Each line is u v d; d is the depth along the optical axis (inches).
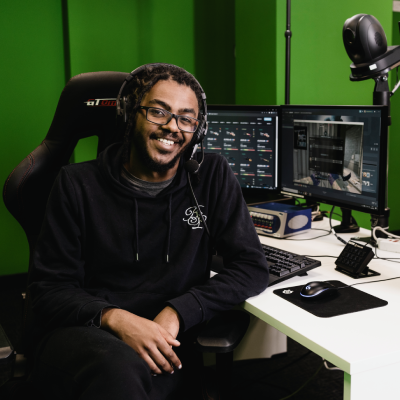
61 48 116.1
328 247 62.4
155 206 48.3
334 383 77.3
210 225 50.9
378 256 58.1
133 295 46.8
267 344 83.4
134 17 118.0
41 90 116.1
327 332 37.8
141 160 47.0
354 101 114.2
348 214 70.7
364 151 59.0
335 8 108.0
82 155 118.5
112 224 47.3
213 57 128.0
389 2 113.3
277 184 74.0
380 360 34.0
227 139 76.5
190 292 44.8
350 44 64.0
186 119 46.8
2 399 41.4
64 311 41.7
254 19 112.7
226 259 50.5
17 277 120.3
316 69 108.7
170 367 40.1
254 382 77.9
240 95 122.3
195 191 50.6
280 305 43.9
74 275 45.9
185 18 123.3
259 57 112.0
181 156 50.3
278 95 107.0
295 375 80.0
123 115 47.9
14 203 54.1
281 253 55.2
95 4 113.7
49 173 55.7
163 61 123.0
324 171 65.4
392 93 65.4
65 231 46.7
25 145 117.0
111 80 56.1
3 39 111.0
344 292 46.6
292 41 105.2
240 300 45.2
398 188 151.6
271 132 72.9
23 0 111.0
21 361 48.4
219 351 40.1
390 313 41.4
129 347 36.9
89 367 34.7
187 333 47.8
